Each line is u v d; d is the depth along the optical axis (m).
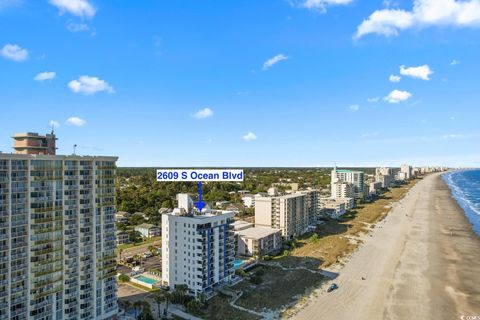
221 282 129.75
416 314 109.75
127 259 160.88
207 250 122.56
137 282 132.75
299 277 140.12
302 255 172.12
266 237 175.38
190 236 122.44
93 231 95.50
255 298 118.75
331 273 145.88
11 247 80.50
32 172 84.00
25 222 82.94
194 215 130.50
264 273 144.75
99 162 96.94
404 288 130.75
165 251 130.25
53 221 87.75
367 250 182.38
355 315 107.94
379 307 114.00
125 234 194.62
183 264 124.62
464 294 126.19
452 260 167.00
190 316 105.50
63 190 90.06
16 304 81.38
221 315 106.00
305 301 117.19
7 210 79.94
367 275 144.25
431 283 136.38
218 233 127.81
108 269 98.94
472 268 155.25
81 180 93.00
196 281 121.38
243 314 106.81
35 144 97.38
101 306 97.50
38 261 85.00
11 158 80.44
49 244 87.06
